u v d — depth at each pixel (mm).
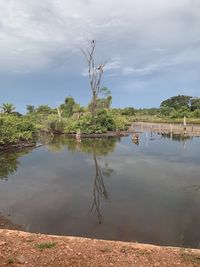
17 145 30594
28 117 50031
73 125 46219
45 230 9438
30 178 16984
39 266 5836
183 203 11914
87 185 15156
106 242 7121
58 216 10703
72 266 5820
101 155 24750
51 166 20500
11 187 15000
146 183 15289
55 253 6363
